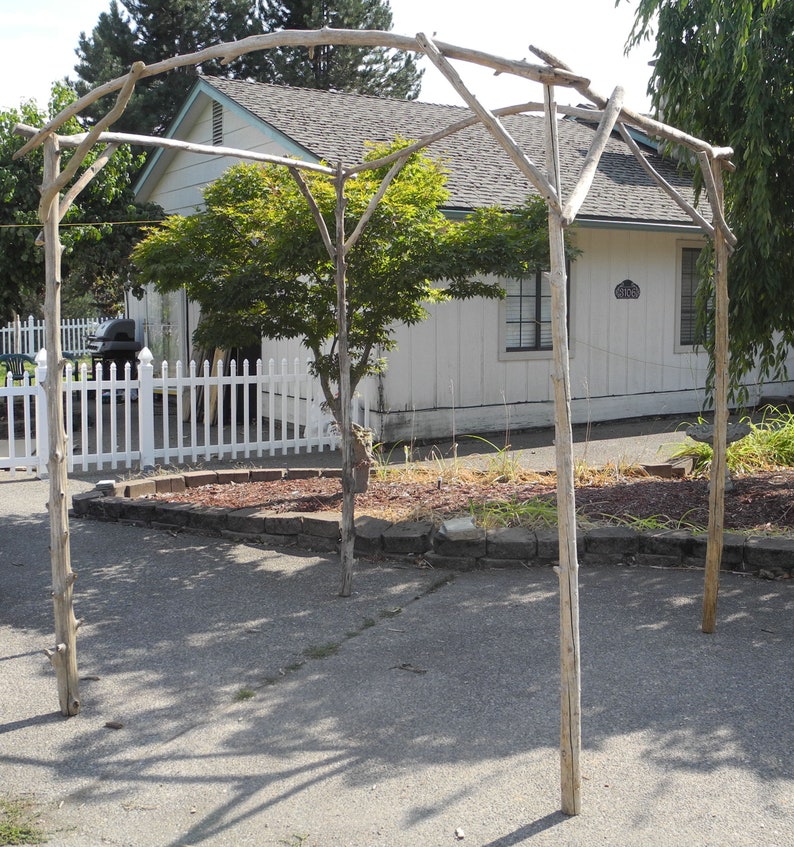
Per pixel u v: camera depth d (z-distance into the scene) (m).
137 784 3.74
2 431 13.82
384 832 3.38
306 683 4.70
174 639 5.36
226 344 7.99
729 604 5.77
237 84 15.02
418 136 14.59
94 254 16.12
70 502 8.91
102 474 10.34
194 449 10.87
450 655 5.02
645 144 18.22
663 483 8.25
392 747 4.01
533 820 3.44
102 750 4.04
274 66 31.78
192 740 4.12
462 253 7.26
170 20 31.91
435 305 12.48
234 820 3.47
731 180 7.69
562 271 3.52
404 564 6.72
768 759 3.86
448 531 6.64
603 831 3.36
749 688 4.55
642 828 3.37
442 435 12.69
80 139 4.62
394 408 12.21
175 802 3.60
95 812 3.54
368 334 7.88
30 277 16.52
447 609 5.75
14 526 8.02
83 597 6.12
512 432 13.42
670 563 6.55
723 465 5.24
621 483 8.45
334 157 12.23
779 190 7.71
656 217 13.93
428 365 12.51
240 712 4.39
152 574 6.59
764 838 3.29
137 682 4.76
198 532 7.63
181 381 10.72
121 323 19.02
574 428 13.97
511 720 4.24
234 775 3.80
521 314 13.48
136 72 4.24
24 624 5.66
